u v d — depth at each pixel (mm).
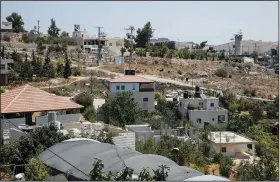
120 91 51094
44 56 89062
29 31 119312
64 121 33406
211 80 82438
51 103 34969
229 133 41500
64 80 66688
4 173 21469
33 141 23922
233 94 64250
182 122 45000
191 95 57656
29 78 64750
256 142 38312
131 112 44031
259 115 53125
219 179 15773
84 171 19109
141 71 83875
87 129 29594
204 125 47562
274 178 24656
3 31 115250
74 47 107812
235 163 33281
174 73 86062
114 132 29484
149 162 18719
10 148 23359
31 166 19594
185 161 30750
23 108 33031
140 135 35594
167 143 33281
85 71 76188
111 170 18312
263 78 87188
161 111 51656
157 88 69250
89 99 48875
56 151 22094
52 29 124688
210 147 35594
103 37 116312
